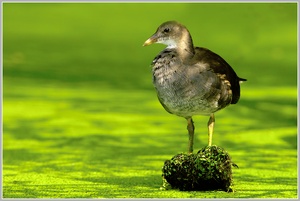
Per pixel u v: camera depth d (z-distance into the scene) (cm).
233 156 1334
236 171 1217
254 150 1382
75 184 1130
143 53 2402
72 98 1812
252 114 1684
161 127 1566
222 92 1136
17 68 2136
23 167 1252
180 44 1136
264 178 1168
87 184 1130
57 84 1967
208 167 1051
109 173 1209
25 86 1931
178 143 1439
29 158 1321
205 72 1120
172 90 1122
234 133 1516
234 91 1176
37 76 2052
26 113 1670
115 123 1592
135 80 2034
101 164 1275
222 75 1137
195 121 1623
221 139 1468
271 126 1577
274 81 2019
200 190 1070
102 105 1747
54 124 1584
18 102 1767
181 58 1127
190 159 1062
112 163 1283
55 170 1230
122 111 1692
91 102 1773
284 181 1148
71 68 2167
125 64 2245
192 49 1142
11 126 1566
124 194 1059
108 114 1666
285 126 1579
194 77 1116
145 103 1775
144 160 1306
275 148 1400
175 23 1143
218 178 1057
